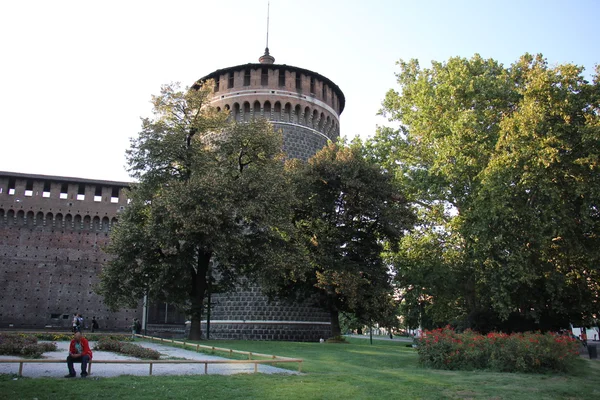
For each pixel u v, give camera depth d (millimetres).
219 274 42500
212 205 28562
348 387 14422
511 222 30328
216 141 34281
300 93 48031
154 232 29375
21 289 54750
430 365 21062
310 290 37344
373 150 42500
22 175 56531
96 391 12242
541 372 19906
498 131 33719
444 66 39062
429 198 37562
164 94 33594
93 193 58875
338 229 36500
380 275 36469
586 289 34031
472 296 38312
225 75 48062
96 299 56719
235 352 23141
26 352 20281
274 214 30969
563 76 29875
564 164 29406
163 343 30922
